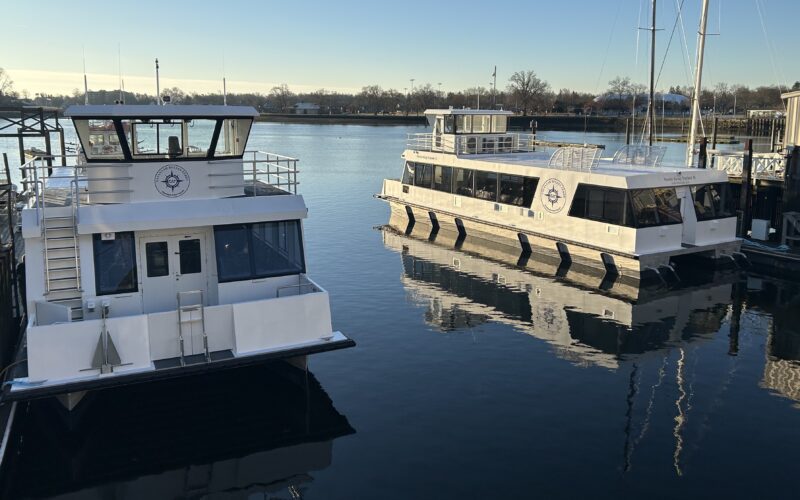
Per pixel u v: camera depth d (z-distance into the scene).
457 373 16.19
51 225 13.19
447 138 35.78
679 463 11.96
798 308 21.92
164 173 14.48
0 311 14.68
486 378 15.88
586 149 27.81
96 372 12.20
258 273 14.57
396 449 12.51
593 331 19.56
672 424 13.51
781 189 29.47
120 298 13.86
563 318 20.78
